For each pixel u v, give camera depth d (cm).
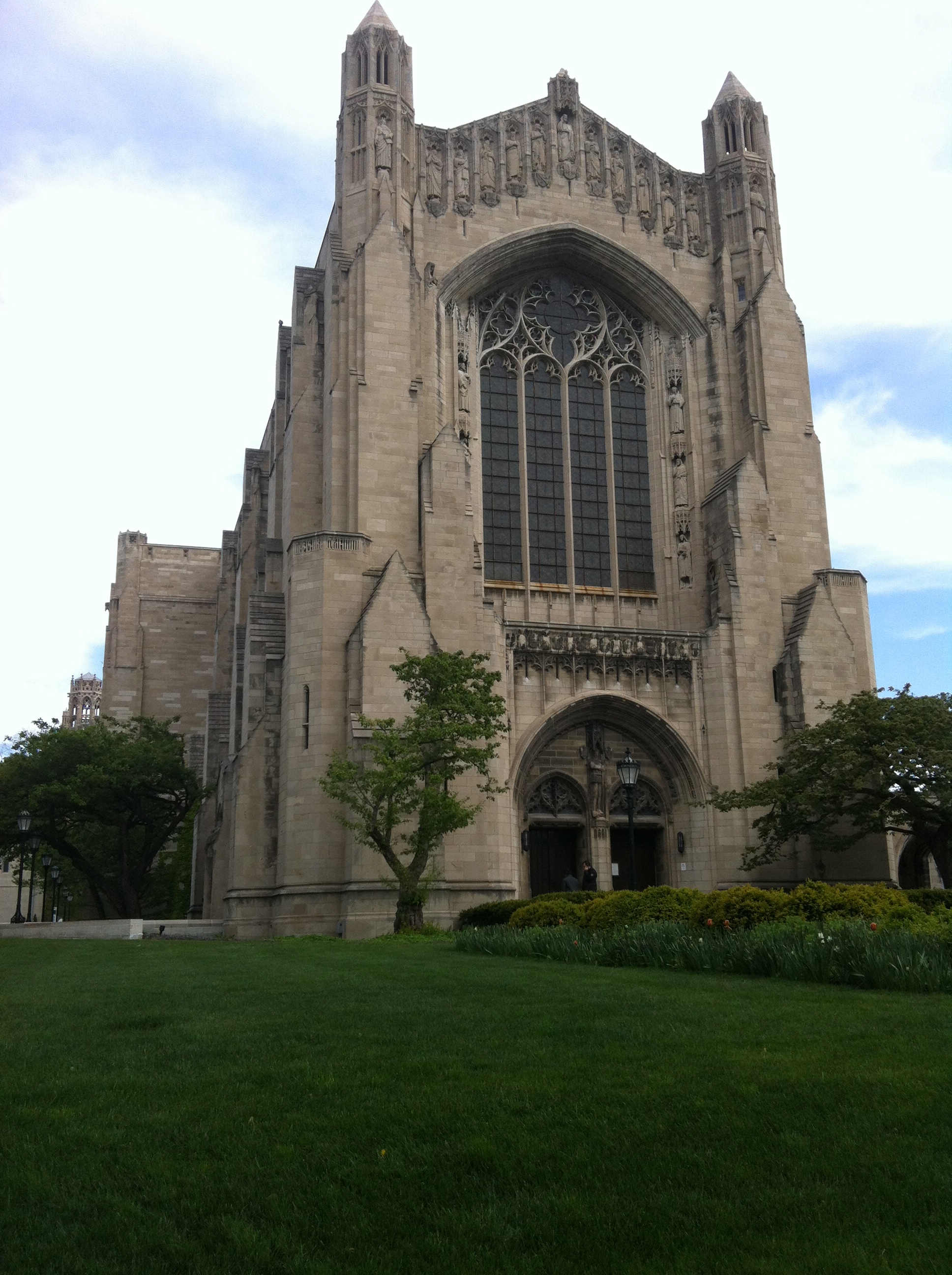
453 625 4609
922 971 1852
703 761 4881
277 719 4647
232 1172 852
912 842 5766
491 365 5391
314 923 4159
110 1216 766
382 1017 1551
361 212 5075
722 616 5016
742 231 5672
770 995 1780
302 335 5200
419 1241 732
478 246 5325
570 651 4819
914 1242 713
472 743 4375
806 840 4791
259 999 1806
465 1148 896
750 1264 686
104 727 6469
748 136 5809
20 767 6059
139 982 2152
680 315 5597
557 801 4856
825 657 4944
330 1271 682
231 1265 694
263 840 4494
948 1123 953
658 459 5494
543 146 5597
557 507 5328
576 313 5625
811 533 5306
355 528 4631
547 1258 704
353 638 4369
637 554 5416
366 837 3881
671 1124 963
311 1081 1123
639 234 5600
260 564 5444
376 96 5197
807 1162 863
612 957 2477
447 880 4272
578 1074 1148
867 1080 1097
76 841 7069
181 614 8925
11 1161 875
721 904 2608
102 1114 1009
